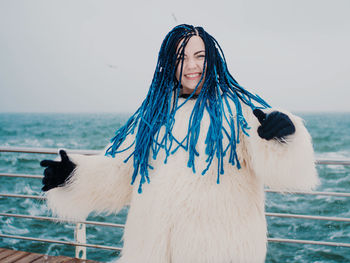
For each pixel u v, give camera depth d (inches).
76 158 60.7
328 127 1878.7
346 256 256.8
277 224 319.3
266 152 45.4
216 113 52.3
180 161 51.5
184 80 57.2
